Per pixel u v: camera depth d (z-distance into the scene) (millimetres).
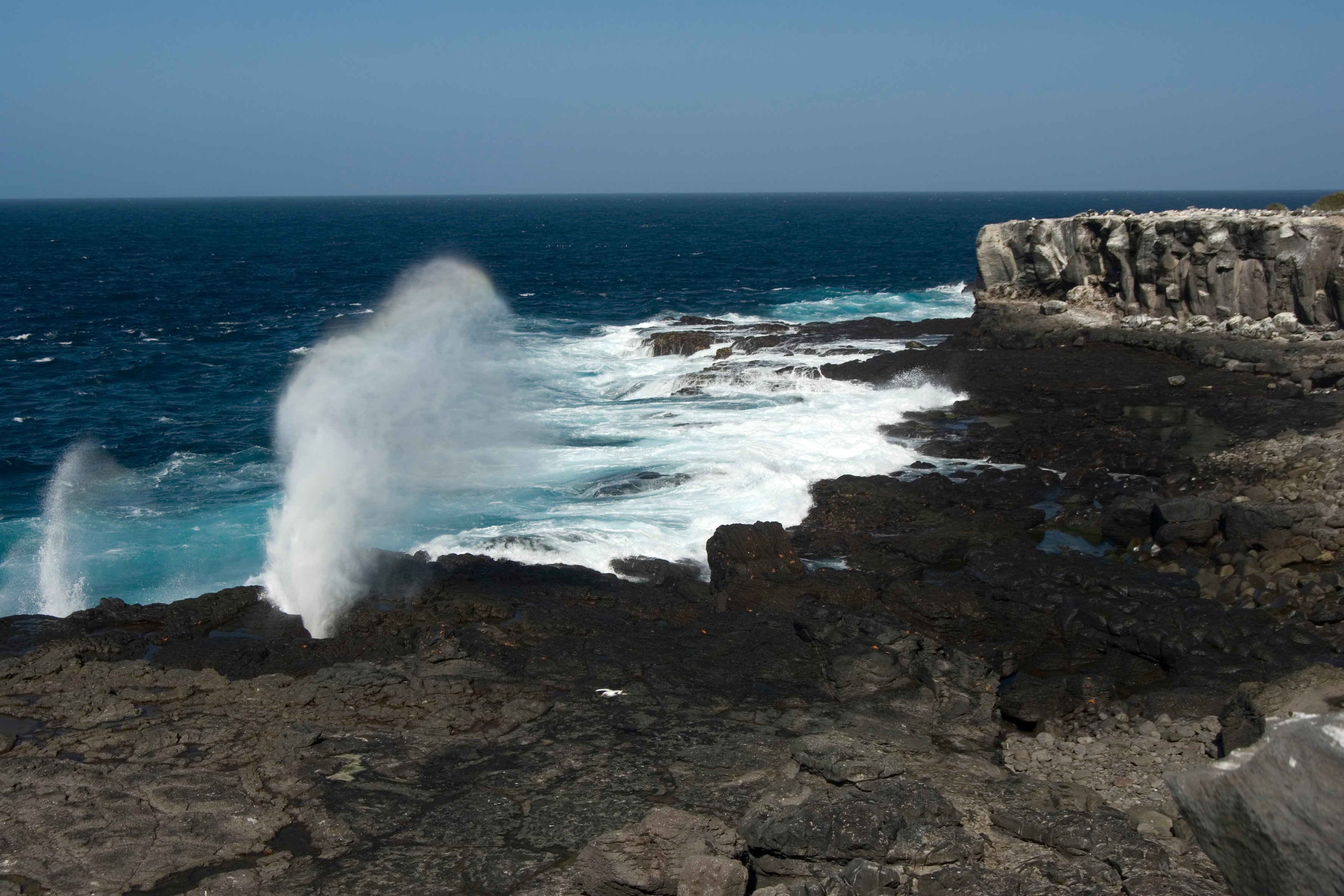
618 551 17844
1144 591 15594
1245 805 4816
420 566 16672
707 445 24250
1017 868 8727
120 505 21312
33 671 12914
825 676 13148
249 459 25141
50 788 10305
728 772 10703
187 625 14586
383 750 11141
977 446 23375
